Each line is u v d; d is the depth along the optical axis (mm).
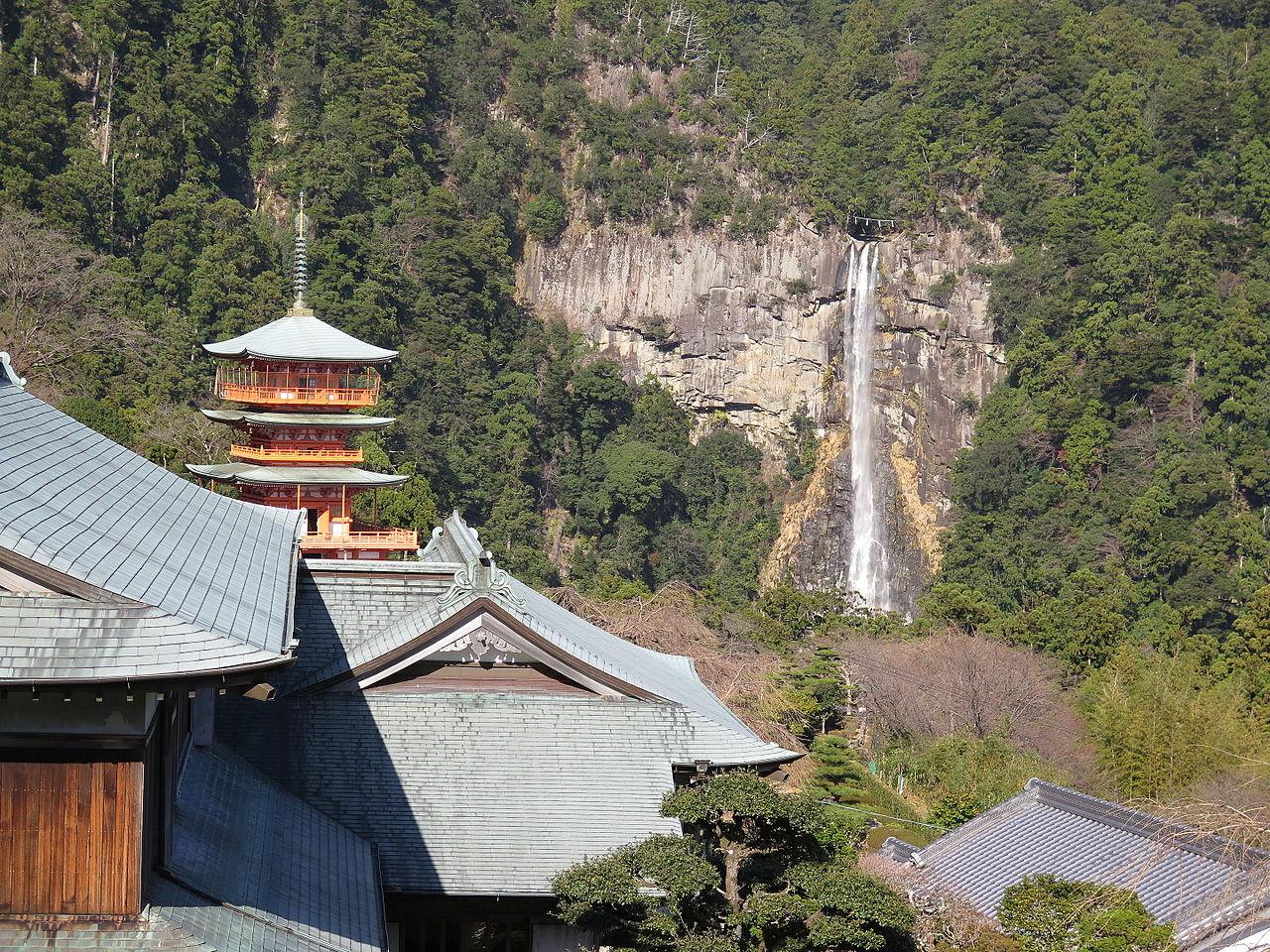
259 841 22406
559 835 26266
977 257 189625
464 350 165000
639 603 81188
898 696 81750
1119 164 186500
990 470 170625
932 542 179500
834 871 23219
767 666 75688
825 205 190250
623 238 190625
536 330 181750
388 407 142875
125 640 16406
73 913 17203
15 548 16609
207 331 132250
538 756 27672
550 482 171500
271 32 173125
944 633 93875
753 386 190250
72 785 17297
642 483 170500
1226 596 140875
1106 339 172625
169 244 137625
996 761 70688
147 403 102875
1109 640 101875
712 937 22688
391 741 27547
